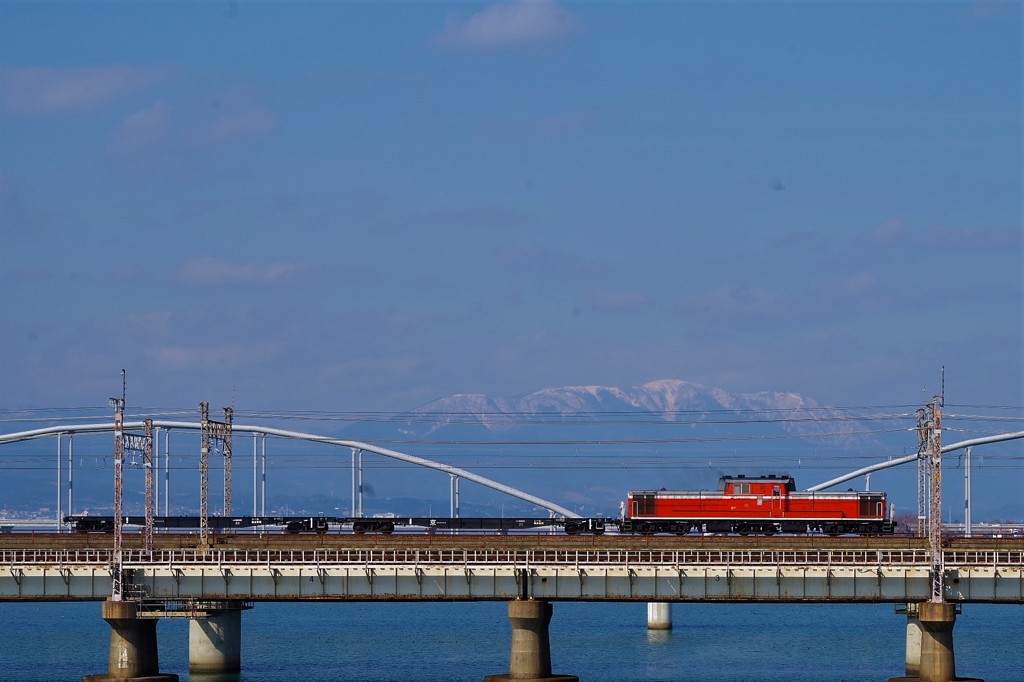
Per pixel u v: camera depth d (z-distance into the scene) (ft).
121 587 529.45
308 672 639.76
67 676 624.59
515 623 521.24
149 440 574.97
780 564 517.55
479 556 534.78
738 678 620.49
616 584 521.24
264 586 527.81
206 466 609.01
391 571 524.93
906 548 571.69
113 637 532.32
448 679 609.42
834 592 518.37
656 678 619.26
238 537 596.29
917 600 519.19
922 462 643.86
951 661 516.73
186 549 583.99
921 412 572.92
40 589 536.83
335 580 526.57
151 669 539.29
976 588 519.19
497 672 643.86
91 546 599.57
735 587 518.78
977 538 591.78
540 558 534.37
